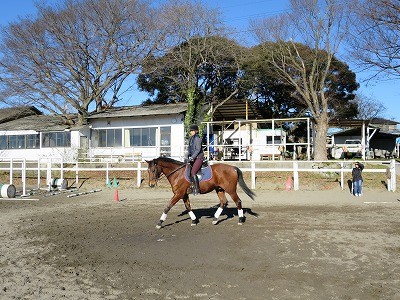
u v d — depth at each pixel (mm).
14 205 14797
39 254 7652
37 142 30781
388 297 5230
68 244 8414
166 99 41625
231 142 33812
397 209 12477
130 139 29188
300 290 5508
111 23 29172
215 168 10164
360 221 10461
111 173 23141
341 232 9078
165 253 7535
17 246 8312
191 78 31500
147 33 29688
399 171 21625
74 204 14914
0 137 32062
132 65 30641
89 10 28875
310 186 18781
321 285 5688
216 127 35375
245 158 29953
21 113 37938
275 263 6770
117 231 9680
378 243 7996
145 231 9609
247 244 8086
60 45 29047
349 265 6582
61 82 29688
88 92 31234
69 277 6230
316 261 6828
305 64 29594
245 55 33031
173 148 27656
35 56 28766
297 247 7770
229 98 34938
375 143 46844
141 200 15938
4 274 6426
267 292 5457
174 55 31484
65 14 28562
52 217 11984
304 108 39688
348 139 43500
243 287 5664
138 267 6699
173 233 9320
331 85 36656
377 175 19656
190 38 31922
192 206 13781
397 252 7320
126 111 30562
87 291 5598
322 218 10977
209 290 5570
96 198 16750
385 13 16703
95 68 30938
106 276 6250
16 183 23656
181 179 9961
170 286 5754
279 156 29594
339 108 38969
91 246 8211
